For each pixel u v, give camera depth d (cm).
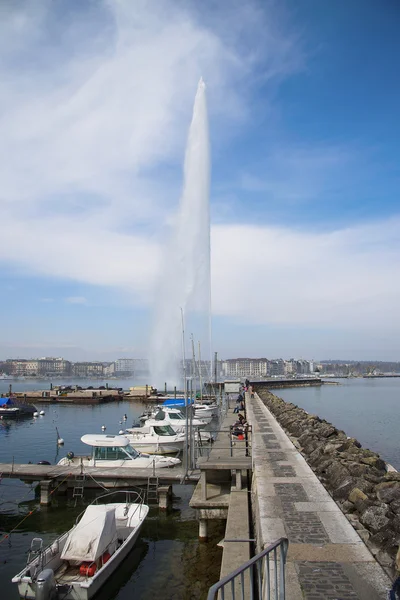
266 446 2208
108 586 1559
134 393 10338
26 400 9269
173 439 3316
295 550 897
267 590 700
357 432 4956
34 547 1927
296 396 11806
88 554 1512
